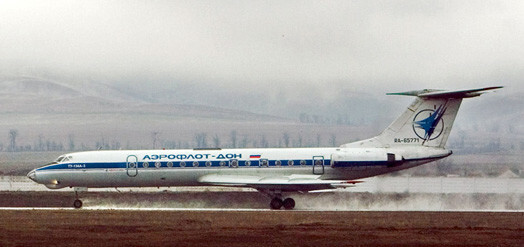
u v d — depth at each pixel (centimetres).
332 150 17612
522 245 10419
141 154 17900
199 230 11944
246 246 10156
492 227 12619
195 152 17838
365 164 17312
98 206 19288
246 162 17525
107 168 17788
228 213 15350
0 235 11275
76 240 10738
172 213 15312
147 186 18000
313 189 17050
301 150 17662
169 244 10344
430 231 11931
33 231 11788
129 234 11412
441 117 17512
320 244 10369
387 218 14188
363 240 10806
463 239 10975
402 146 17600
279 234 11431
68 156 18050
